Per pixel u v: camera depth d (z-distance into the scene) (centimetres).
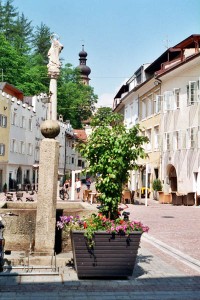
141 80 4578
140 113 4506
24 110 5762
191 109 3222
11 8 6856
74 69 7581
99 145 869
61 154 7669
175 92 3491
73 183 3036
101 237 747
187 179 3234
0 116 4938
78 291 680
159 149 3784
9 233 886
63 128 7650
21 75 6134
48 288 692
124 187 954
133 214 2191
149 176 4050
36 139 6397
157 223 1788
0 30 6756
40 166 850
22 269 791
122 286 718
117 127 885
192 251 1105
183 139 3319
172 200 3062
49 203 845
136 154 881
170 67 3578
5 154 5094
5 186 4828
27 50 6681
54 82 2541
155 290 699
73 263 823
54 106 2547
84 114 7912
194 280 773
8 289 680
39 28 7331
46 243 843
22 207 1059
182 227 1653
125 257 757
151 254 1050
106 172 874
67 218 793
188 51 3666
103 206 888
